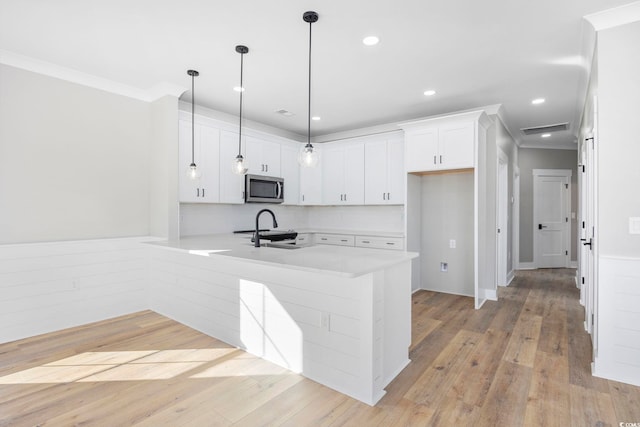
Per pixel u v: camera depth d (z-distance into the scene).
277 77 3.44
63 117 3.29
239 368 2.45
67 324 3.23
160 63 3.13
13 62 2.98
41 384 2.24
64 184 3.30
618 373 2.28
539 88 3.67
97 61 3.10
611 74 2.28
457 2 2.19
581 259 4.20
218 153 4.23
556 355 2.68
